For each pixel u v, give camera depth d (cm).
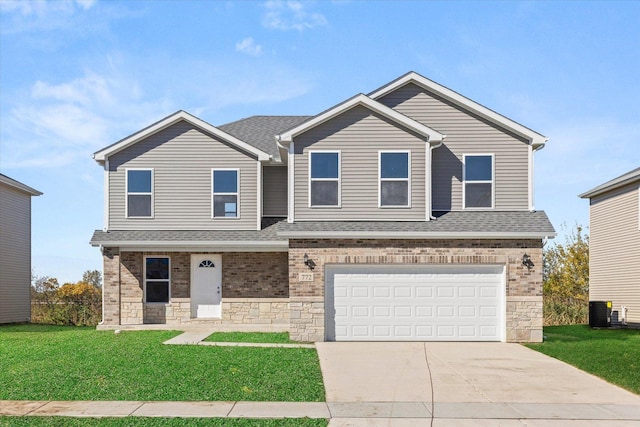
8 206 2694
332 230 1762
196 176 2152
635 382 1204
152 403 1027
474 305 1784
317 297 1759
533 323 1761
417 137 1836
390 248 1777
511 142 1919
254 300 2117
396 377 1259
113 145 2127
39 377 1212
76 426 886
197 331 1950
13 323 2698
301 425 904
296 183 1830
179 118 2142
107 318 2078
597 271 2720
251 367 1312
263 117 2705
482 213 1881
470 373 1305
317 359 1443
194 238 2058
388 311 1781
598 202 2716
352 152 1836
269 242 2041
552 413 986
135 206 2142
